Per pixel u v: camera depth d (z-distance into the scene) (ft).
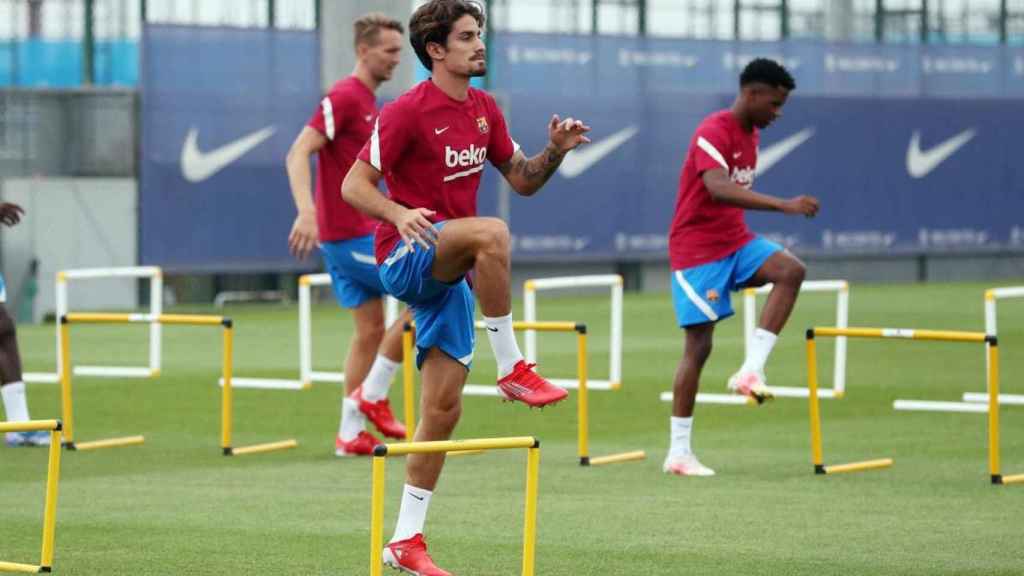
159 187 203.21
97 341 172.24
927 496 80.12
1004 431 105.70
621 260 232.32
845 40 245.24
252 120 206.80
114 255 202.69
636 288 240.73
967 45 254.06
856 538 68.85
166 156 203.21
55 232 200.54
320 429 107.86
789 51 241.14
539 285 116.26
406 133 58.08
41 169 201.67
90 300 203.62
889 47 248.52
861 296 232.32
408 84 227.61
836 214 246.88
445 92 58.80
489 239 56.08
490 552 65.87
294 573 61.87
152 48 201.46
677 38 231.71
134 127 204.03
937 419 111.86
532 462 50.55
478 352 153.28
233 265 207.31
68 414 97.86
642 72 229.86
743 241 86.53
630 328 185.88
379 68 92.79
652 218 232.53
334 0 220.43
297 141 91.71
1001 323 188.96
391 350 93.56
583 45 225.76
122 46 219.82
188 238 204.95
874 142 248.52
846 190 247.29
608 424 110.11
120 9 219.41
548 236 226.38
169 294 216.13
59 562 63.87
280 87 207.82
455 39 58.34
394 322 93.91
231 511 75.87
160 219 203.62
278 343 169.37
